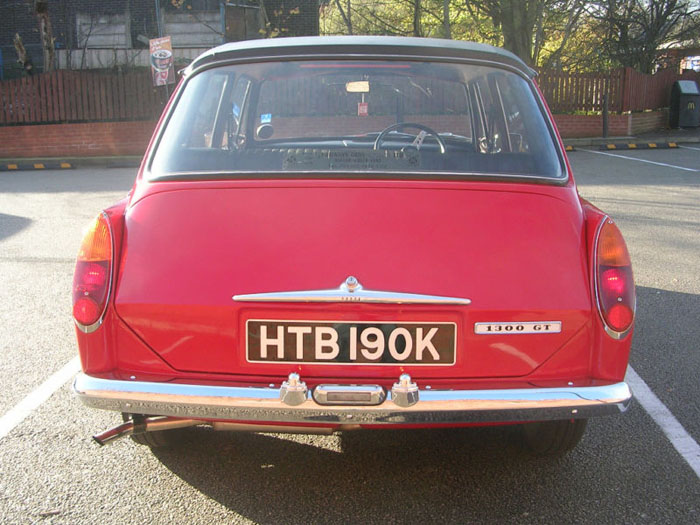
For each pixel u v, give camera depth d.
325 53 3.16
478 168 2.78
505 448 3.33
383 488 2.96
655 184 12.09
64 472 3.12
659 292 5.92
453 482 3.01
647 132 21.47
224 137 3.35
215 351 2.49
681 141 19.12
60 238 8.20
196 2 23.61
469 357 2.48
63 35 23.98
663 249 7.41
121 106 18.84
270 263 2.48
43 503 2.87
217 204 2.61
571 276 2.52
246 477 3.06
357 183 2.64
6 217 9.61
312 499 2.88
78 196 11.71
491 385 2.48
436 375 2.48
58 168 17.19
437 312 2.46
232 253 2.51
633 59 24.97
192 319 2.48
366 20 30.00
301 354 2.47
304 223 2.54
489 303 2.46
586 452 3.29
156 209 2.63
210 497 2.90
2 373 4.26
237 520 2.74
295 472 3.10
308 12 24.05
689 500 2.87
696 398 3.90
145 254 2.54
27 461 3.21
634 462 3.19
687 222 8.77
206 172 2.74
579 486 2.98
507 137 3.21
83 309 2.51
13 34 24.14
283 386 2.40
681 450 3.31
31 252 7.48
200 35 23.80
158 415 2.46
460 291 2.45
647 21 24.59
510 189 2.67
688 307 5.52
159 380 2.50
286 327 2.47
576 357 2.52
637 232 8.23
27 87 18.59
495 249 2.52
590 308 2.50
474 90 3.41
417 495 2.91
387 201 2.59
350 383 2.47
